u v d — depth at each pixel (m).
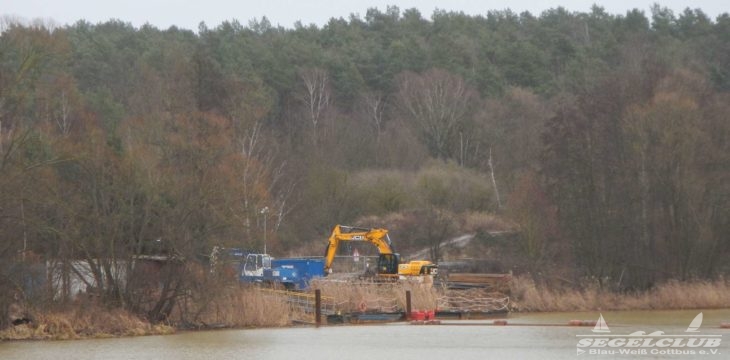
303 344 147.25
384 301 199.12
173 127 192.88
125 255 166.50
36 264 158.50
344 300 196.38
